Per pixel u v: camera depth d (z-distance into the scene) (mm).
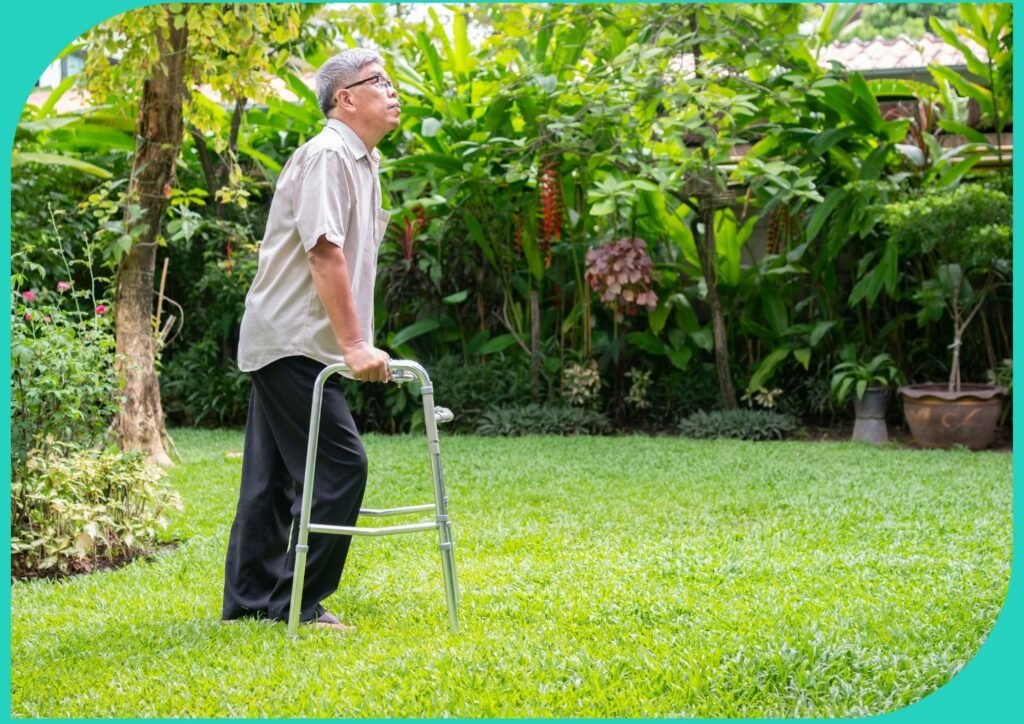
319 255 3113
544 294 9023
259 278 3326
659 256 8891
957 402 7160
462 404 8391
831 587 3555
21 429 4250
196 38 5613
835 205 7824
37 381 4316
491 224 8523
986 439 7258
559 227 8133
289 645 3035
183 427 9086
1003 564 3875
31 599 3662
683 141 8250
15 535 4141
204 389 8844
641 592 3512
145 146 6234
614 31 7941
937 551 4070
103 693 2744
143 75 5723
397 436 7844
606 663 2840
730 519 4758
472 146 8242
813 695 2682
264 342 3277
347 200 3227
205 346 8992
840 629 3078
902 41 10969
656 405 8734
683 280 9023
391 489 5578
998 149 8000
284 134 9766
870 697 2674
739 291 8664
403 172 8906
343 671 2801
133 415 6289
